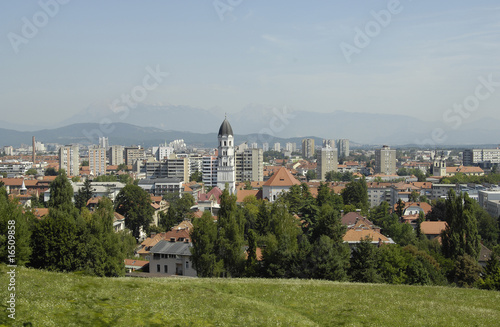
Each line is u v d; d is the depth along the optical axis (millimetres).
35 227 87938
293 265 80500
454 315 49531
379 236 125062
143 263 114000
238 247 91062
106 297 45406
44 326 35562
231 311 45688
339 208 188125
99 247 86250
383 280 84250
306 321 45656
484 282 80875
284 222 110250
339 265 78625
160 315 41750
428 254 107375
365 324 45812
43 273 52156
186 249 107688
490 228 158125
